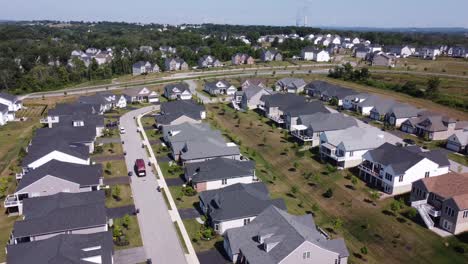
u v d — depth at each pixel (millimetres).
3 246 41344
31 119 94938
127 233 43656
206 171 55250
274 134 82562
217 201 46219
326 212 50156
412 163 54562
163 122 83750
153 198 52562
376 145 64938
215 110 103062
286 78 128750
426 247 42438
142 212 48625
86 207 43312
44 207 43500
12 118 94562
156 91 126875
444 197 47062
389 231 45562
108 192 53000
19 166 63375
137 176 59844
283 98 97125
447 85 121562
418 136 80625
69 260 32656
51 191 49969
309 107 86750
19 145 75000
